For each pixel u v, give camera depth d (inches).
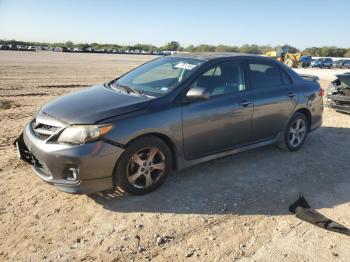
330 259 128.7
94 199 164.4
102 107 160.6
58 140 149.9
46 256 125.8
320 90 253.4
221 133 190.7
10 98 446.3
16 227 141.9
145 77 198.4
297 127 237.8
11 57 1530.5
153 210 157.0
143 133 159.2
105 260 124.6
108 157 151.4
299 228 148.0
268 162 219.3
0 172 191.2
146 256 127.3
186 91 176.7
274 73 225.6
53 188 174.6
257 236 141.3
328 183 192.7
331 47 4065.0
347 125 323.6
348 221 155.4
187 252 130.0
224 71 197.0
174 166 179.8
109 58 2036.2
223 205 163.6
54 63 1256.2
